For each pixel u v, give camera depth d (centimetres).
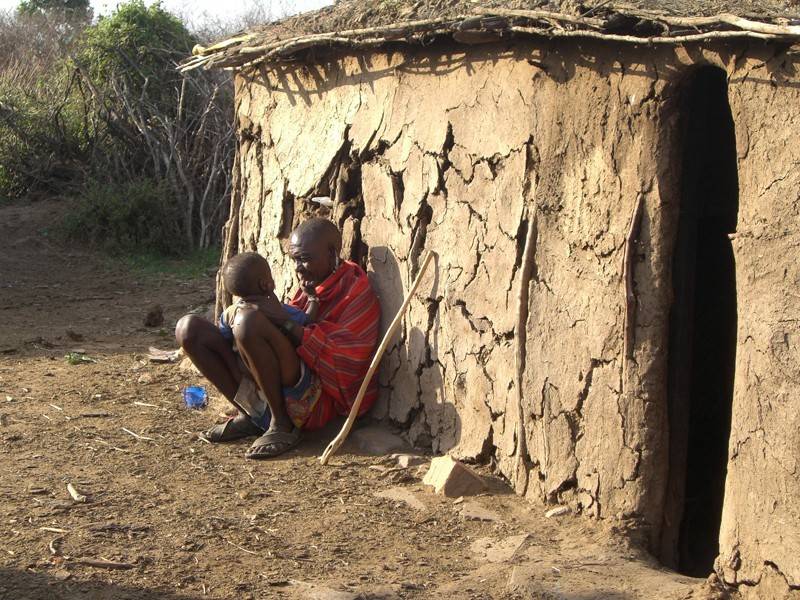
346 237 603
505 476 504
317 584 396
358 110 599
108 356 798
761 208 378
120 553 421
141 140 1455
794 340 365
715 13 386
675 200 428
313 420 570
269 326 537
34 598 376
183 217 1345
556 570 405
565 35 443
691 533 533
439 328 543
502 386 505
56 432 589
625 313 437
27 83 1734
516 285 492
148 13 1515
